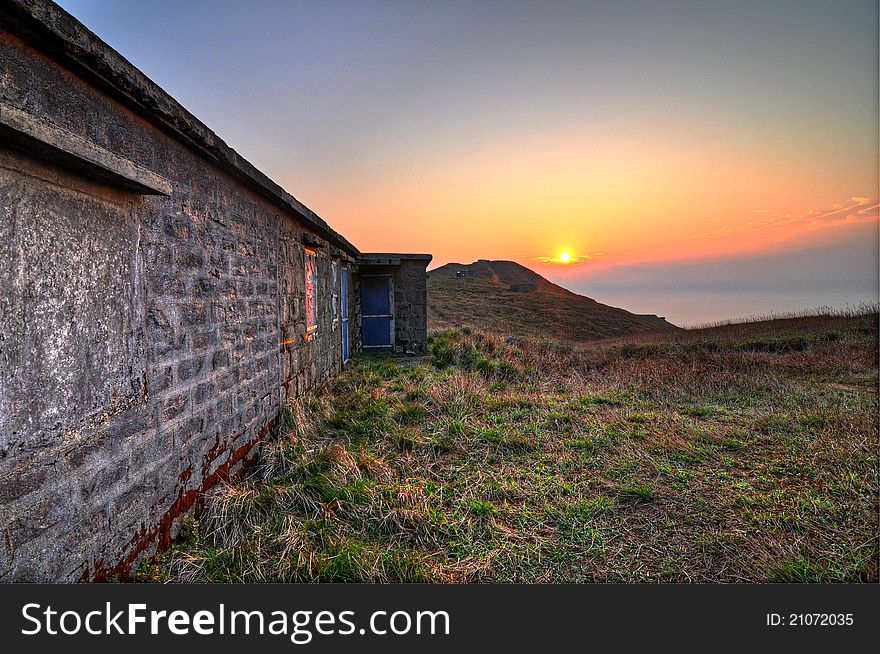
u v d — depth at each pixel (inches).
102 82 80.8
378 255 467.5
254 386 161.9
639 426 206.7
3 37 62.6
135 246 94.3
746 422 210.7
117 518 87.6
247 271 156.5
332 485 135.5
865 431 189.5
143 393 96.7
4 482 63.1
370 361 419.5
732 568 106.0
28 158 67.0
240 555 103.3
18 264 65.5
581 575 104.3
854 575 102.7
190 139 111.1
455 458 169.3
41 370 69.6
